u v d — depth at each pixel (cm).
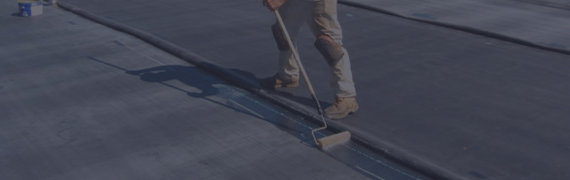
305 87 519
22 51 622
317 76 546
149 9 774
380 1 790
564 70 571
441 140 432
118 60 591
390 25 700
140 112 478
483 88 525
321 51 450
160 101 497
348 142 432
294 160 409
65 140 436
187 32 679
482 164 400
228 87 527
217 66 560
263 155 414
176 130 448
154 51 616
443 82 536
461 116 470
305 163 405
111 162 405
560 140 434
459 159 407
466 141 431
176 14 750
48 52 617
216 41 647
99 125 457
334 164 404
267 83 517
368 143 423
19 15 744
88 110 483
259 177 388
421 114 473
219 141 433
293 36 486
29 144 431
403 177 389
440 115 471
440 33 674
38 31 686
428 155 411
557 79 549
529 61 593
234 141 433
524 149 421
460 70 565
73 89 524
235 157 412
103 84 533
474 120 464
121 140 434
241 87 525
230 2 798
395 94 509
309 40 641
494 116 471
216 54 607
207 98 503
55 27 700
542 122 462
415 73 556
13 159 411
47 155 415
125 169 397
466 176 385
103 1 812
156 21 722
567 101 502
